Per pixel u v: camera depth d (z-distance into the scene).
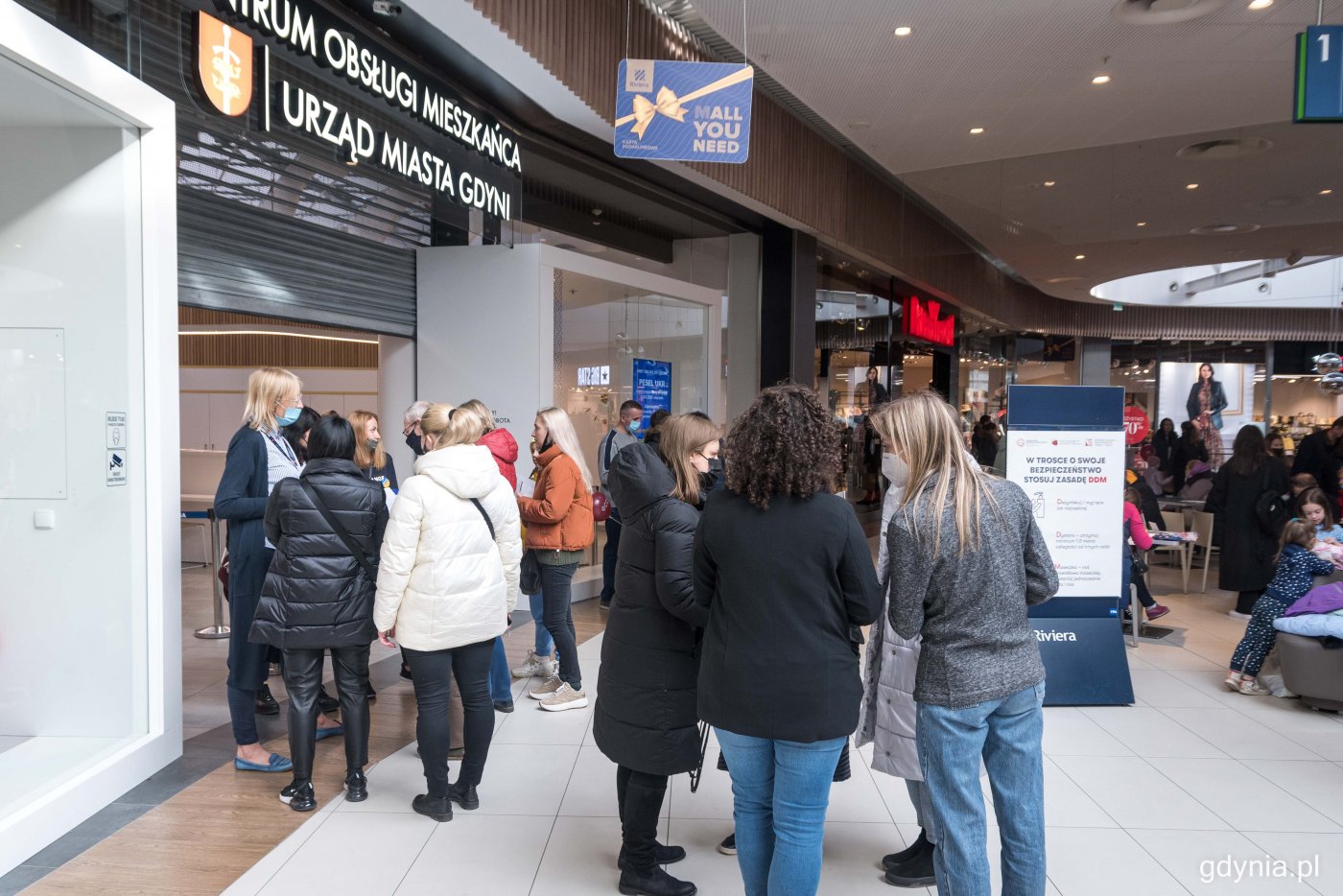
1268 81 6.86
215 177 4.83
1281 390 9.73
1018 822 2.14
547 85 5.37
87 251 3.36
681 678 2.49
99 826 3.03
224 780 3.44
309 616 3.06
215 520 5.63
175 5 3.96
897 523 2.12
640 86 4.62
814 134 8.21
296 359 12.16
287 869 2.75
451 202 5.54
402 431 6.87
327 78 4.39
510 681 4.71
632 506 2.53
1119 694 4.62
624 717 2.52
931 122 7.93
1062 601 4.72
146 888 2.62
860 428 10.34
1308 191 8.09
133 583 3.48
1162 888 2.70
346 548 3.12
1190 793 3.45
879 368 10.48
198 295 4.92
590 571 7.48
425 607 3.00
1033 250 9.21
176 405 3.63
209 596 6.95
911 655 2.69
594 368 7.32
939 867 2.10
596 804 3.28
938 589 2.10
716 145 4.62
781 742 2.06
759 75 6.86
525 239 7.34
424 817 3.14
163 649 3.54
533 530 4.29
